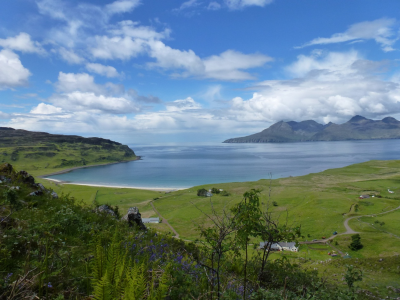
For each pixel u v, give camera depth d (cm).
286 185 13650
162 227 7338
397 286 1226
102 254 374
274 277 684
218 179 18375
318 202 9275
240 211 467
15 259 482
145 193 13100
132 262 495
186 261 621
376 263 1839
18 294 353
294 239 504
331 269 1769
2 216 705
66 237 660
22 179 1386
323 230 6962
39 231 623
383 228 6862
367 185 13088
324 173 17462
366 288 1197
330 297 625
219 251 451
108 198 11812
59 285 405
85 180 19350
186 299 425
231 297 457
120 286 296
